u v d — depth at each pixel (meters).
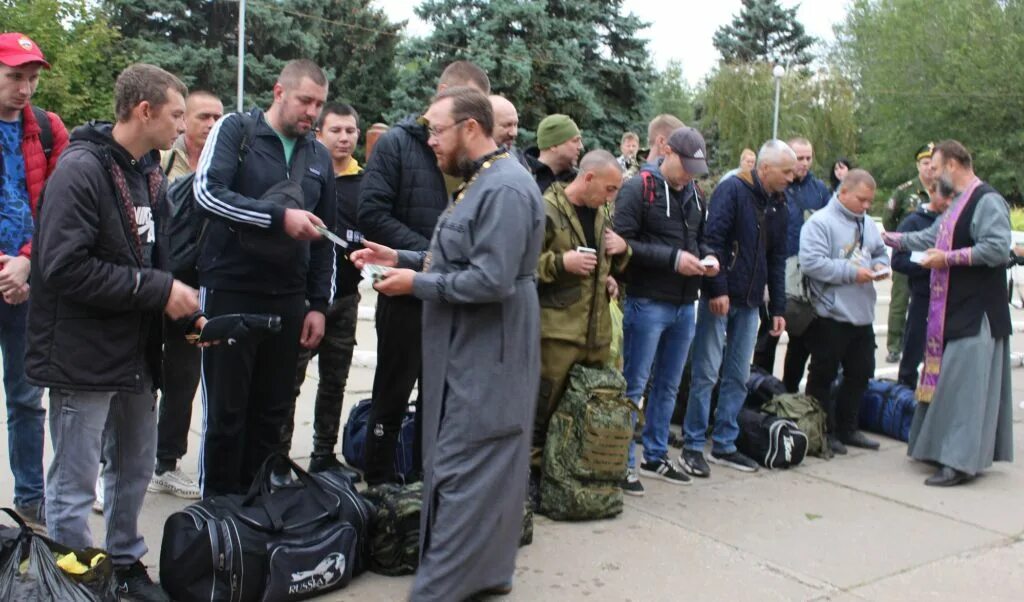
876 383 6.71
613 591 3.79
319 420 4.96
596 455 4.50
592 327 4.64
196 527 3.32
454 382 3.38
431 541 3.41
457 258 3.35
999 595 3.93
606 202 4.58
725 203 5.21
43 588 2.79
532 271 3.46
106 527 3.47
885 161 40.41
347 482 3.87
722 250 5.24
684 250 4.97
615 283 4.80
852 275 5.77
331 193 4.12
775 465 5.64
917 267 6.75
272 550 3.35
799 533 4.57
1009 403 5.61
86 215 3.01
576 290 4.60
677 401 6.34
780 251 5.50
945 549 4.44
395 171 4.23
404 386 4.41
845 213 5.85
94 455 3.20
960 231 5.36
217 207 3.54
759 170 5.30
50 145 4.06
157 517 4.27
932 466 5.83
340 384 4.94
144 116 3.15
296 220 3.55
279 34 23.47
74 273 2.95
